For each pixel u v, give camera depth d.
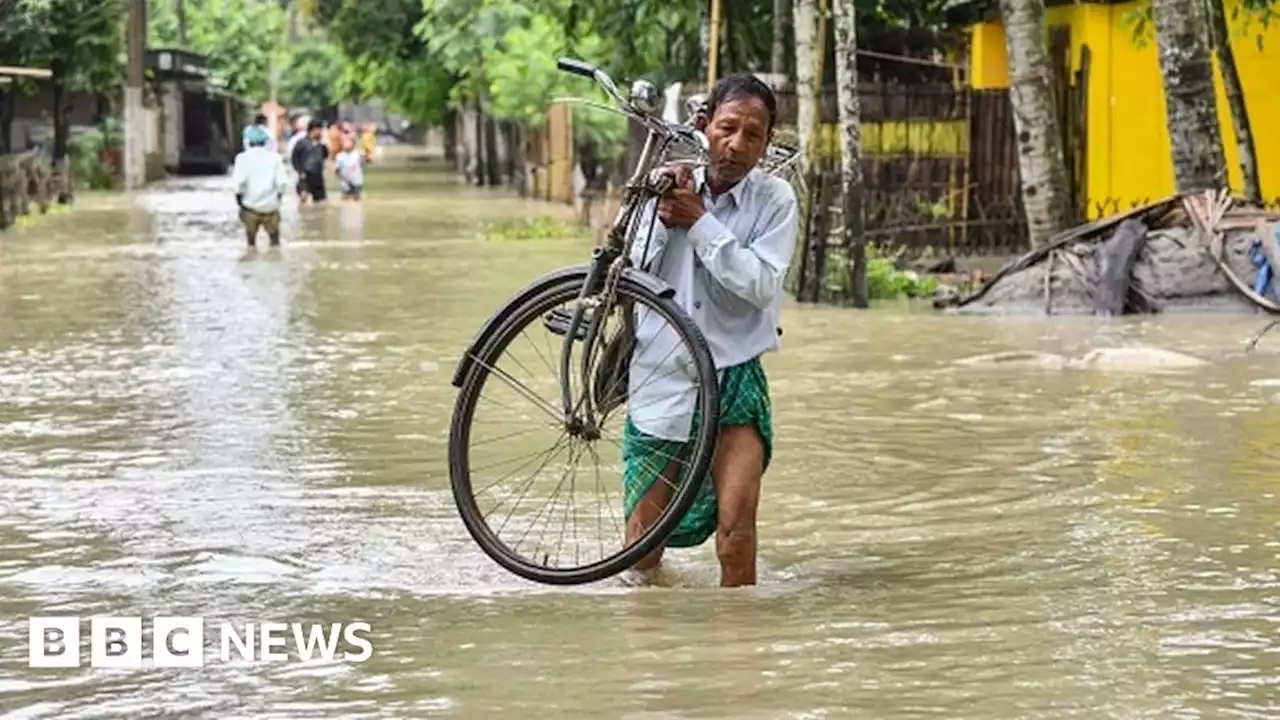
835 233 29.30
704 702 8.80
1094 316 26.80
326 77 156.75
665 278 11.03
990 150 37.91
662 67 41.06
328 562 12.05
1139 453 15.65
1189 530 12.70
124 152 81.94
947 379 20.38
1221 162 28.44
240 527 13.11
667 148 10.90
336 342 24.55
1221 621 10.26
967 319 26.72
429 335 25.31
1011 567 11.73
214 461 15.75
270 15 124.94
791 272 30.25
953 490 14.32
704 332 10.91
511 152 82.94
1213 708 8.64
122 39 81.06
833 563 11.97
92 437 17.00
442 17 64.44
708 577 11.74
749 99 10.92
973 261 36.66
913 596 10.98
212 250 43.28
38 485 14.71
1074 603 10.73
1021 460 15.46
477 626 10.31
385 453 16.08
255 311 28.83
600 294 10.87
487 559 12.14
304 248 43.75
